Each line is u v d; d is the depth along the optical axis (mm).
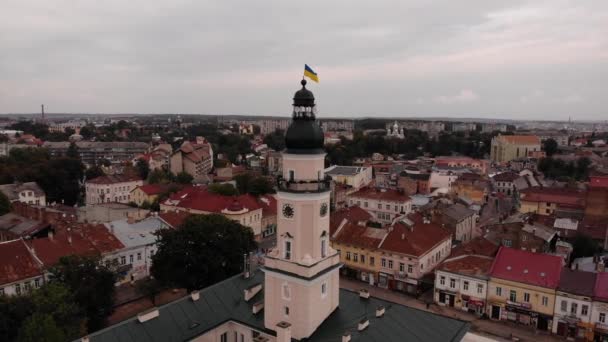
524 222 105500
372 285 90438
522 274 73438
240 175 181750
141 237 93812
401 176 195125
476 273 77188
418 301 82562
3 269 71312
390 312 46906
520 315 72688
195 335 45500
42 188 171875
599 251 100062
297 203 42031
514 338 68250
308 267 41719
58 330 47969
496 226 102188
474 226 128125
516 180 189500
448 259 83188
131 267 89625
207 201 127625
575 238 100438
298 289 42656
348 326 44375
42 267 74562
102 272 64062
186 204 129000
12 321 49906
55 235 84500
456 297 78812
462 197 153625
